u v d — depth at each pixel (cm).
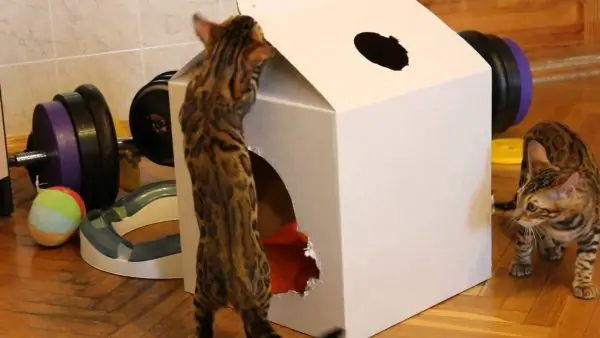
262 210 194
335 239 155
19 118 315
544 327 166
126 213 224
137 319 179
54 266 207
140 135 251
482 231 182
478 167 178
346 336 159
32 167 243
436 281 175
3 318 181
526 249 185
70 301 188
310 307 165
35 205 215
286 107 155
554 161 184
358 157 153
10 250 217
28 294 192
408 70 165
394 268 166
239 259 147
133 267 198
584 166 182
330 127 149
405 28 176
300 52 157
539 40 363
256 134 162
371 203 158
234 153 149
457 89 169
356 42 184
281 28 161
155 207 229
